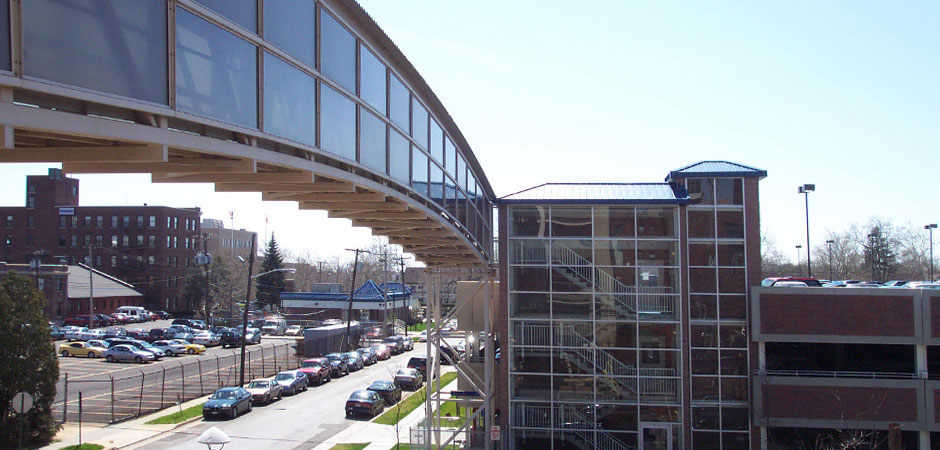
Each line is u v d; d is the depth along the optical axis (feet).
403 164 57.52
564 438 82.84
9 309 78.48
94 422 94.02
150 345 166.30
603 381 83.15
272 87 34.17
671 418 82.07
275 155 34.76
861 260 281.95
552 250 84.89
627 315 83.61
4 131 20.11
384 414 109.60
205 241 305.12
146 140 25.38
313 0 38.83
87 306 237.25
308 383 137.80
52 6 20.83
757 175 83.15
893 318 80.89
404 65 55.42
